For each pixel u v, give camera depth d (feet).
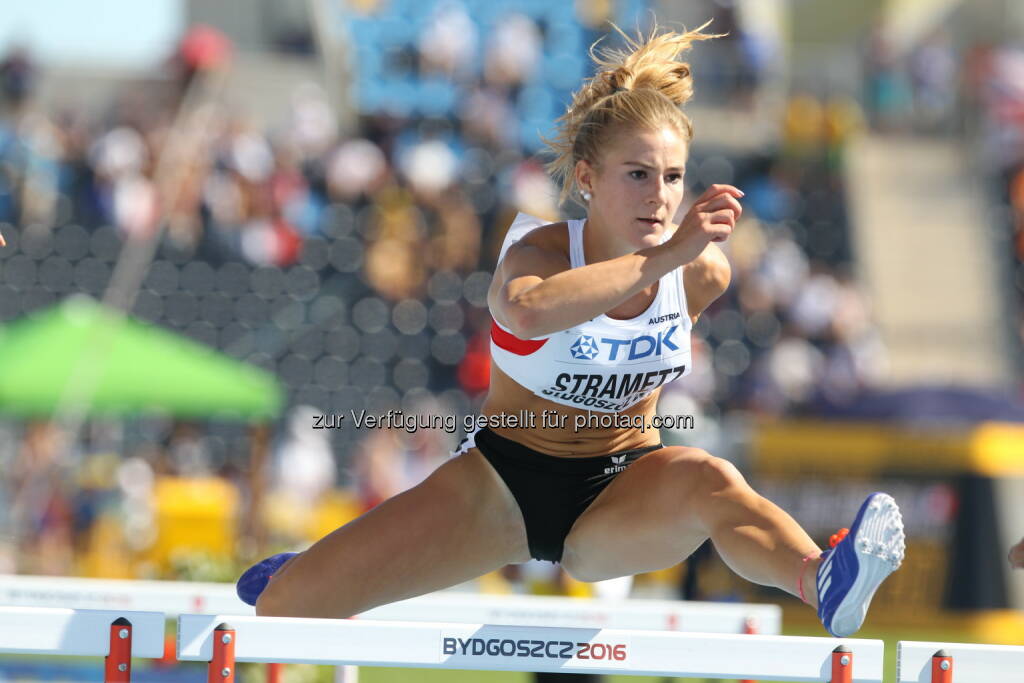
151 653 27.68
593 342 33.42
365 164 178.29
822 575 28.48
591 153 33.58
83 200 169.78
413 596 34.73
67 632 27.35
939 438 112.27
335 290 169.99
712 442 117.70
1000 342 180.86
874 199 191.52
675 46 35.12
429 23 201.36
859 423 121.29
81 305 157.48
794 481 113.70
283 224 172.14
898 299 183.62
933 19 226.79
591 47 37.04
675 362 34.78
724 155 195.83
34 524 125.59
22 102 182.29
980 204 192.03
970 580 110.52
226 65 191.31
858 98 201.26
